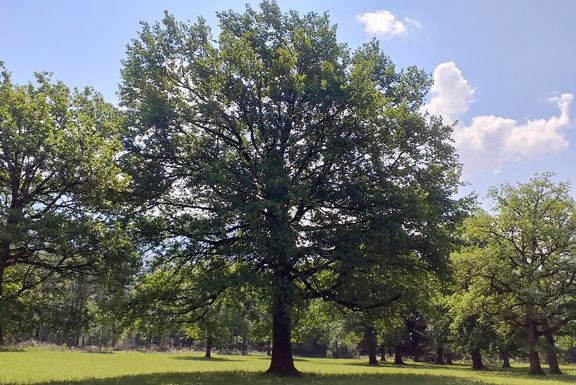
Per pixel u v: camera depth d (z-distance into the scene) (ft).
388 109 75.36
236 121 79.00
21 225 48.55
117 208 62.80
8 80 57.82
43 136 53.83
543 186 129.80
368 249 71.36
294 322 83.92
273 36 82.12
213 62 76.02
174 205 78.02
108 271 56.29
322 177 75.41
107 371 81.92
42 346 183.11
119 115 73.20
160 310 76.64
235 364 120.06
